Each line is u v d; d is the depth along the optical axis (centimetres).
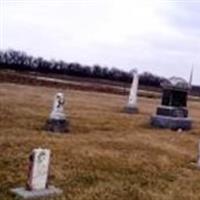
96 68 9244
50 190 774
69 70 8762
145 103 3762
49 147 1194
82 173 946
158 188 891
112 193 824
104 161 1087
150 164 1108
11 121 1650
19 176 870
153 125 1934
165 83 1975
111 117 2130
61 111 1554
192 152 1341
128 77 9156
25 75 5775
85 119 1944
